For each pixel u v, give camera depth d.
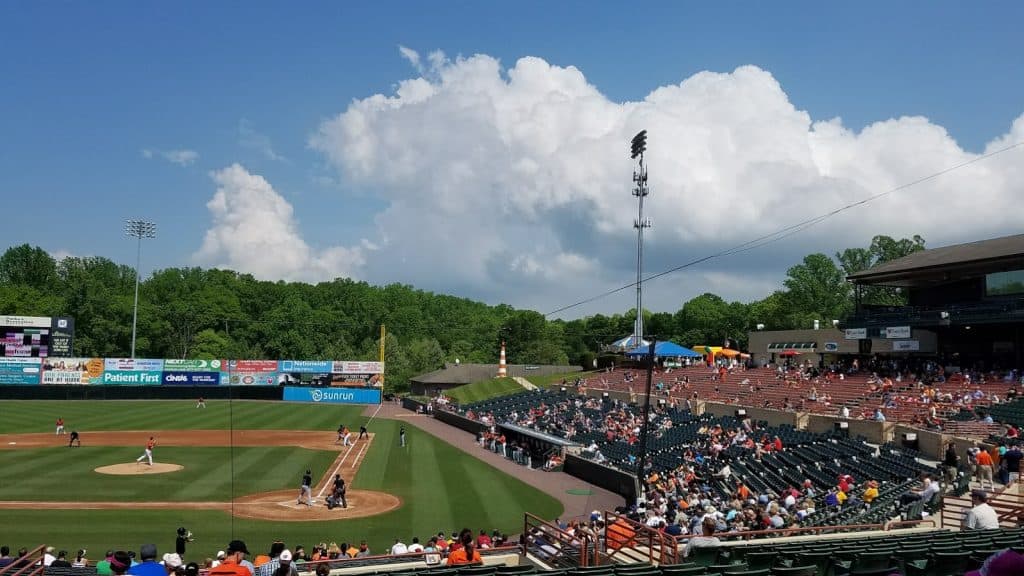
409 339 181.88
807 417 49.84
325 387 115.44
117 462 50.94
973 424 40.09
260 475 47.44
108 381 106.62
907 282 63.62
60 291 163.88
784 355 80.75
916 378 54.66
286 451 58.62
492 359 163.38
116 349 138.50
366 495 41.84
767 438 45.56
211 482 44.41
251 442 64.06
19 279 163.88
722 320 144.88
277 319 166.62
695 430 53.25
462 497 41.81
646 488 38.12
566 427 63.38
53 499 38.19
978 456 30.70
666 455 46.53
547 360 148.25
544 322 159.75
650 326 161.88
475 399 103.62
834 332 78.12
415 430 77.38
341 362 116.12
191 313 152.75
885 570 12.03
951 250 61.09
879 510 26.14
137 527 32.78
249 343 166.75
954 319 54.75
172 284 184.75
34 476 44.75
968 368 54.75
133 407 95.69
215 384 111.94
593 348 172.25
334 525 34.62
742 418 55.03
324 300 196.38
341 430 63.81
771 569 11.70
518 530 34.06
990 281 54.47
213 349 148.00
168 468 49.00
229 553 15.61
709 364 85.38
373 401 115.56
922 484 29.14
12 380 102.12
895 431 42.84
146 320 142.38
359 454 58.31
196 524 33.84
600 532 23.83
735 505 28.92
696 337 146.38
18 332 102.31
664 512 28.44
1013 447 31.92
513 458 57.81
